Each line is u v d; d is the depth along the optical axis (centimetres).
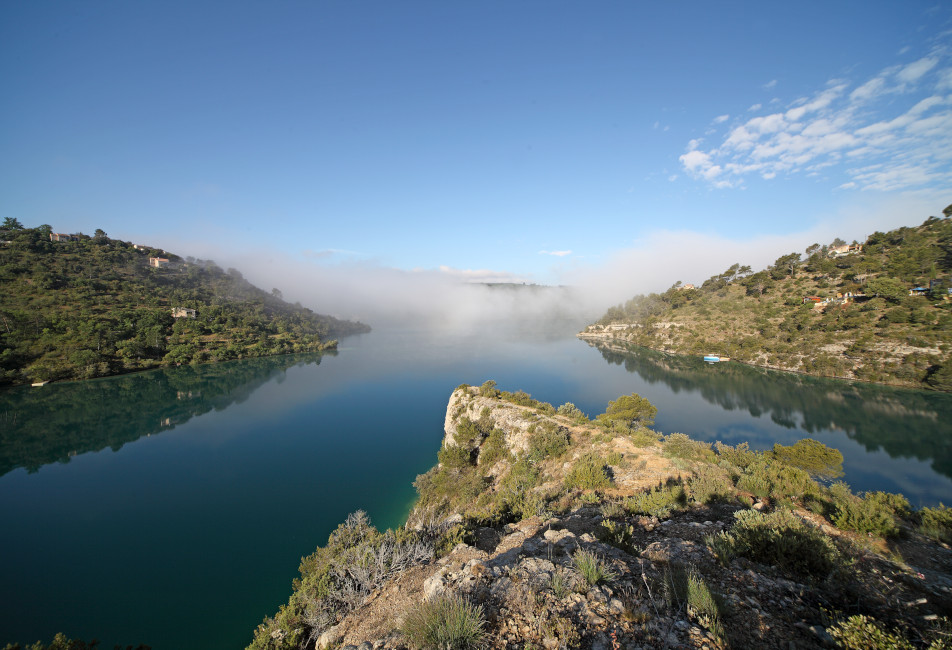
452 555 1300
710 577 771
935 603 680
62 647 1307
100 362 11019
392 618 967
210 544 3922
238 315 18075
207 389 10788
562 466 3388
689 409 8112
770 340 12025
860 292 11981
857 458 5488
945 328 8881
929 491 4450
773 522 957
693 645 563
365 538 2039
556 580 747
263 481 5578
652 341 15988
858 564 868
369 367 14812
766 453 4238
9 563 3669
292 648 1293
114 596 3119
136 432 7781
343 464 6184
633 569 841
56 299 13162
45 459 6462
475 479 3891
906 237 13650
